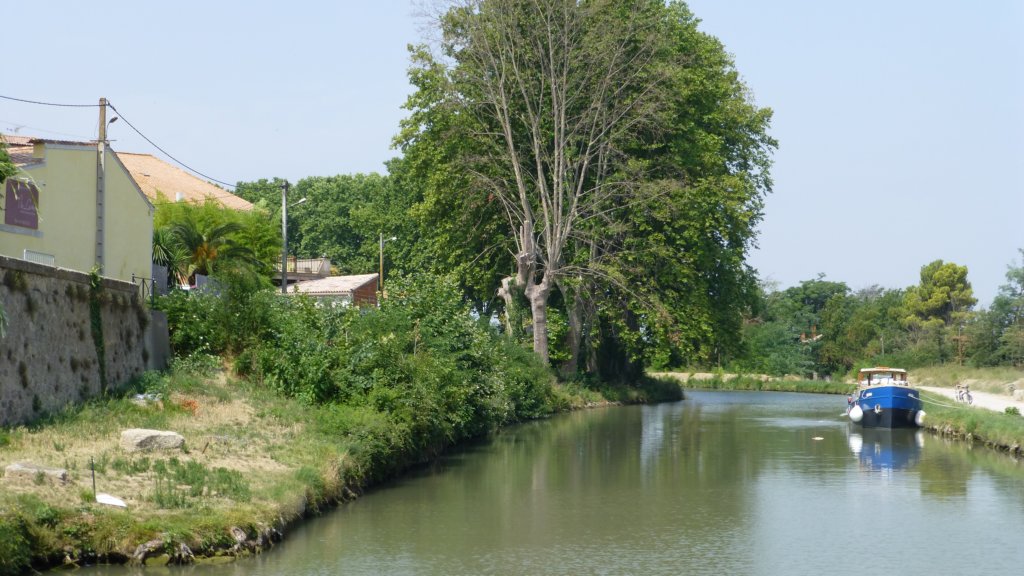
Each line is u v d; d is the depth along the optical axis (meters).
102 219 32.59
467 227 53.19
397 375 27.91
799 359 105.88
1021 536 19.61
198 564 15.70
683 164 51.47
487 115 51.94
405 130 53.59
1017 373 70.94
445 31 50.31
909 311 114.62
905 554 18.05
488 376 37.59
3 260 20.73
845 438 38.59
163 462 18.70
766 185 59.75
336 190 88.31
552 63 49.34
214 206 51.69
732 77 58.59
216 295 32.19
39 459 17.70
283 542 17.67
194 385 27.00
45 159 29.84
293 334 29.09
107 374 25.75
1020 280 79.94
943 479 27.00
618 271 49.97
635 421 46.09
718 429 42.06
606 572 16.53
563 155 50.47
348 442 23.50
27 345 21.53
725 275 56.00
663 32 51.12
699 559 17.59
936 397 56.53
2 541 13.91
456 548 18.11
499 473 27.31
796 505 22.92
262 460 20.84
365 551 17.53
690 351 52.03
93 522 15.37
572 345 55.88
